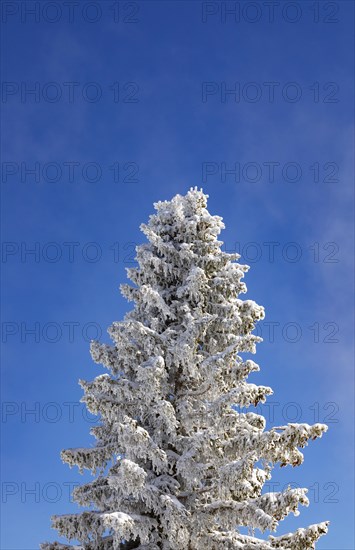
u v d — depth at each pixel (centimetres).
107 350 1759
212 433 1595
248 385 1614
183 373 1762
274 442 1514
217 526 1669
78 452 1691
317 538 1440
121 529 1422
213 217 1930
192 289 1773
